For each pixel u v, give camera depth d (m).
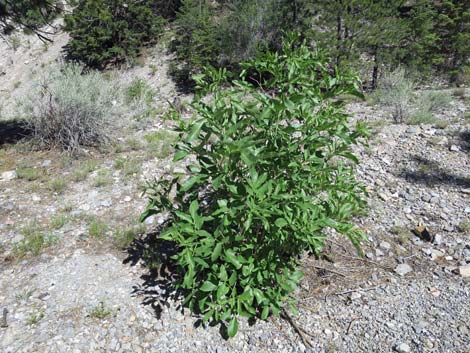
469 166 5.43
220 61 12.24
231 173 2.87
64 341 3.08
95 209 4.77
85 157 6.23
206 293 3.28
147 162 5.92
